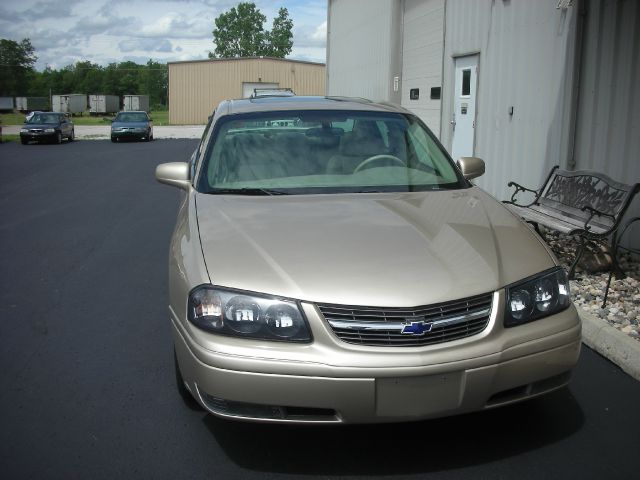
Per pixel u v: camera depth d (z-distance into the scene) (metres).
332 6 20.38
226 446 3.21
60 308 5.38
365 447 3.17
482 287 2.86
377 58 15.20
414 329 2.72
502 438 3.23
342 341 2.73
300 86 52.84
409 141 4.42
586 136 6.95
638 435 3.26
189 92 52.56
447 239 3.19
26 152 24.38
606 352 4.21
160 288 5.91
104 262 6.91
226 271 2.93
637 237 6.16
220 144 4.28
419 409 2.73
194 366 2.86
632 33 6.14
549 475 2.92
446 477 2.91
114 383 3.95
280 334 2.76
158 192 12.52
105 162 19.69
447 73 11.02
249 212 3.53
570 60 7.16
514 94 8.55
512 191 8.69
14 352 4.45
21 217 9.91
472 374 2.74
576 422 3.39
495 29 9.08
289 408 2.79
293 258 2.98
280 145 4.27
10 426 3.44
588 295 5.09
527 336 2.87
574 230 5.43
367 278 2.84
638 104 6.08
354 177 4.06
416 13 12.65
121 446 3.23
